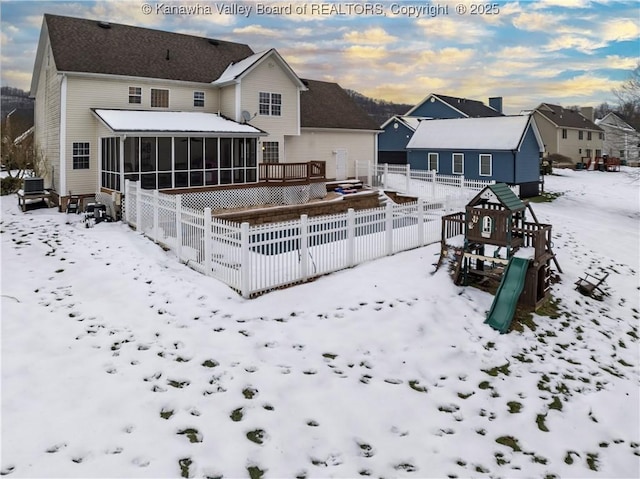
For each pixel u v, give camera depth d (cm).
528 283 1049
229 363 725
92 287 1020
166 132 1959
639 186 3738
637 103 3869
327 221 1134
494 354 840
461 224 1260
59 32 2247
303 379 698
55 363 699
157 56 2508
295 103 2714
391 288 1052
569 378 795
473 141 3244
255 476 501
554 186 3697
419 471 532
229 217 1912
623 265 1573
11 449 505
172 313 891
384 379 723
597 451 615
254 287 991
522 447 602
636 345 982
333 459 539
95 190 2180
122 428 557
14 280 1059
